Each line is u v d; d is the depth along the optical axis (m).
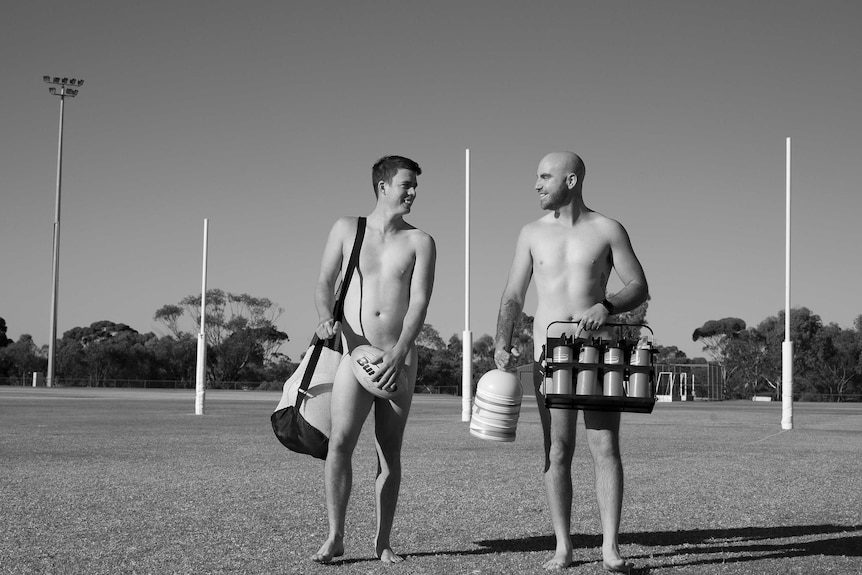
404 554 6.45
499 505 9.26
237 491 10.24
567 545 6.01
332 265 6.38
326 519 8.09
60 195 82.56
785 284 28.45
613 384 5.73
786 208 28.53
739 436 23.56
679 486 11.27
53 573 5.71
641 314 75.00
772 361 115.81
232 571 5.76
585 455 16.08
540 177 6.32
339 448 6.10
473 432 6.09
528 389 59.12
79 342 111.69
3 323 124.50
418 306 6.14
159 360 107.88
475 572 5.72
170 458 14.72
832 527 7.89
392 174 6.26
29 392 64.75
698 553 6.56
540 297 6.32
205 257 31.48
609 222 6.31
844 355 115.06
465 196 28.59
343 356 6.19
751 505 9.41
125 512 8.53
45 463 13.70
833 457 16.27
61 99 82.12
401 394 6.02
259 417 30.14
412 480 11.74
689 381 95.94
